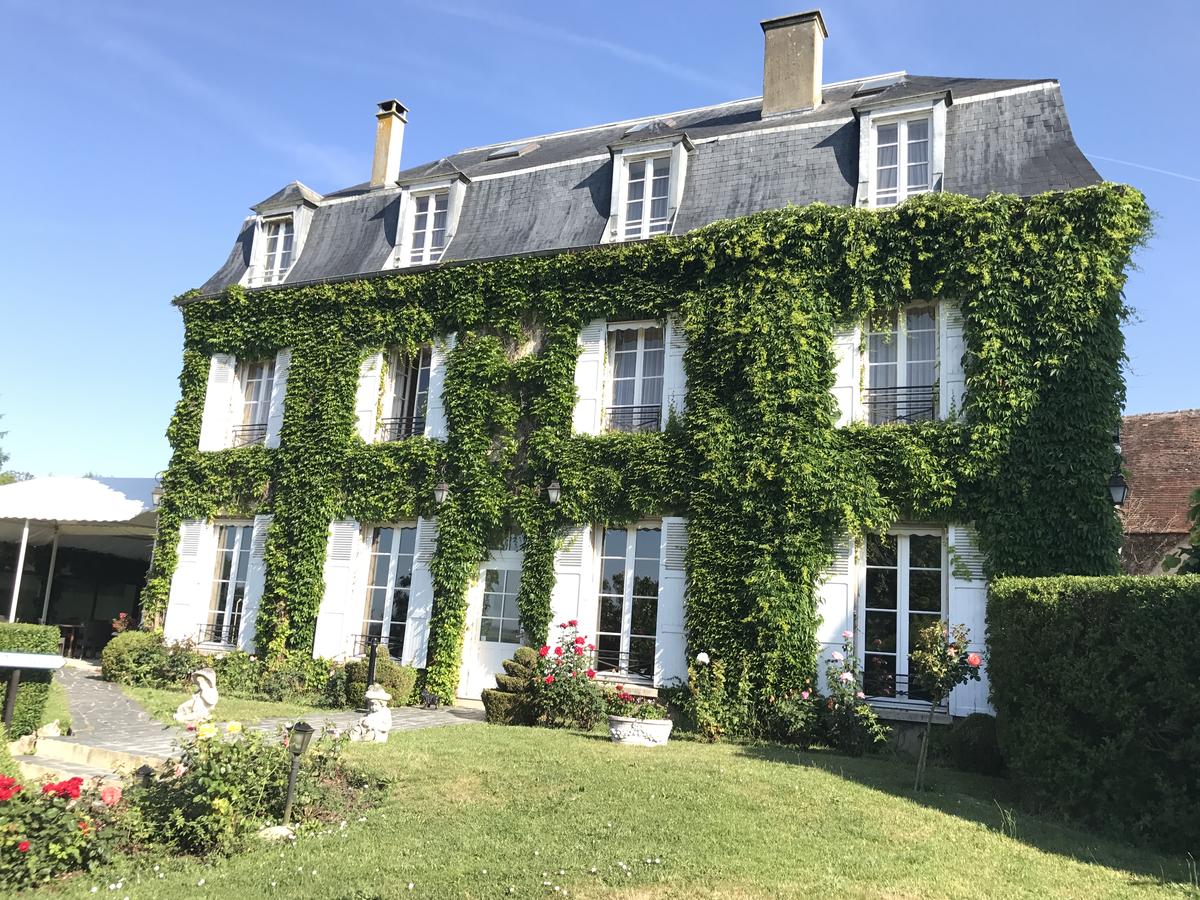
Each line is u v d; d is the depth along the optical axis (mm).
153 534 19359
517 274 13281
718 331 11648
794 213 11484
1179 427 17297
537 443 12562
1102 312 9844
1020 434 9883
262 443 15320
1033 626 7141
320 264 15695
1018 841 5793
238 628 14727
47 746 8406
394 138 17234
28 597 21312
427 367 14383
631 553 12094
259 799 5934
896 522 10570
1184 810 5816
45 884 4922
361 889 4762
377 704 9086
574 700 10469
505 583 12805
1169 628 6117
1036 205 10289
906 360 10992
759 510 10891
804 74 14328
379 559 13945
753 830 5785
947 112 11828
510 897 4645
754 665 10570
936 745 9633
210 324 16016
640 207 13305
